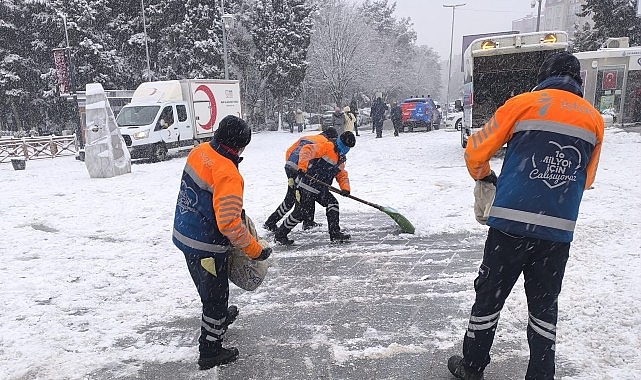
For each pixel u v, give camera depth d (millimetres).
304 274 4898
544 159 2514
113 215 7859
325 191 5844
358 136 24391
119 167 12727
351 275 4824
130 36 33344
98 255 5734
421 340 3502
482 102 14195
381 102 21578
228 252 3258
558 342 3301
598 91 18000
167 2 32156
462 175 10242
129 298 4434
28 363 3316
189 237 3090
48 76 31688
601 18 31641
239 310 4105
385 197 8219
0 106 33906
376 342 3496
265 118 39531
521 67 13242
